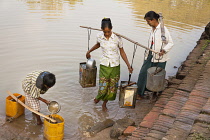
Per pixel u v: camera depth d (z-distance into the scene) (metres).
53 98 5.32
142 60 7.39
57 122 4.09
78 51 7.62
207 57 6.43
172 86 5.43
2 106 4.92
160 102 4.82
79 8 12.85
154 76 4.75
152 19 4.84
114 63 4.68
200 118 3.54
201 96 4.31
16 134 4.22
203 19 12.57
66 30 9.33
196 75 5.52
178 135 3.44
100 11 12.48
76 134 4.34
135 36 9.19
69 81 6.01
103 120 4.80
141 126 4.11
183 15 13.12
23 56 7.00
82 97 5.47
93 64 5.20
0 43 7.68
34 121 4.59
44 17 10.74
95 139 4.23
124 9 13.34
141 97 5.57
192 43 9.05
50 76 4.02
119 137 4.16
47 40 8.23
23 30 8.95
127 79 6.36
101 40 4.66
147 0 16.59
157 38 4.93
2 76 5.93
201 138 3.14
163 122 3.96
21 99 4.67
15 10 11.49
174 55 8.02
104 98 4.96
